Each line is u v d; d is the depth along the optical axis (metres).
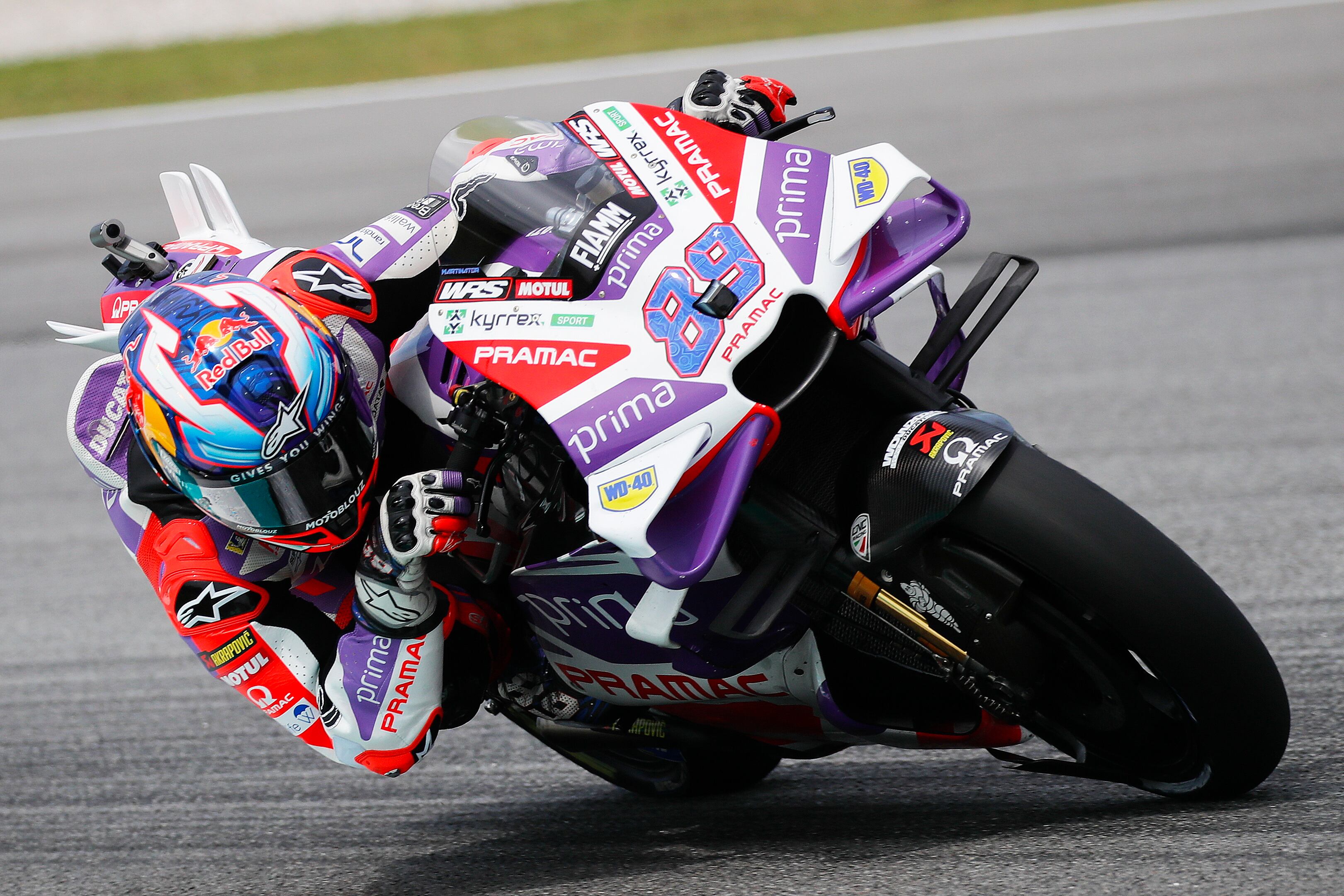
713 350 7.80
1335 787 8.62
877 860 8.69
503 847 10.77
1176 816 8.38
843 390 8.95
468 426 8.30
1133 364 21.48
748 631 8.02
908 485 7.96
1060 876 7.72
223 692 15.40
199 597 8.95
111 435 9.73
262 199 36.50
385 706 9.09
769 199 8.47
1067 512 7.86
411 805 12.14
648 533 7.63
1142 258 26.39
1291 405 19.11
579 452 7.82
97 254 35.31
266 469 8.16
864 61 42.31
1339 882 7.12
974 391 21.33
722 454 7.70
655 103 39.47
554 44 49.09
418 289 9.66
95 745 14.36
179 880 11.03
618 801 11.67
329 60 51.47
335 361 8.60
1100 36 42.19
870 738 9.12
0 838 12.52
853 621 8.62
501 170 8.98
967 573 8.04
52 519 21.67
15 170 43.75
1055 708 8.55
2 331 31.41
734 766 11.02
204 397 8.17
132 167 42.09
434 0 57.50
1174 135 33.03
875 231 8.77
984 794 10.15
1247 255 25.77
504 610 10.11
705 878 8.94
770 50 45.12
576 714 10.43
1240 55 38.59
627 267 8.18
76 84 53.28
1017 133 34.50
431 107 43.47
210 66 53.19
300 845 11.48
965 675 8.14
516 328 8.27
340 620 9.60
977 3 47.91
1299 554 14.52
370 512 9.59
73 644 17.19
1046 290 25.53
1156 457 17.97
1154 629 7.69
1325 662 11.78
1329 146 30.97
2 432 25.89
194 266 9.99
